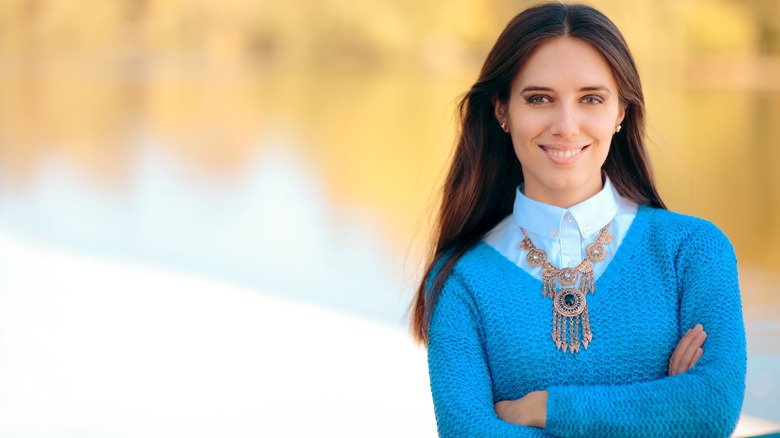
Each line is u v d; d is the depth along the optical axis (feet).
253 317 17.12
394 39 104.63
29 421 11.78
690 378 4.68
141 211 31.58
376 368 13.85
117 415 11.98
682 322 4.96
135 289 19.62
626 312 4.94
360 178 39.60
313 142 53.06
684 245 5.05
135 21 108.68
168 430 11.51
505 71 5.01
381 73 104.47
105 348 15.08
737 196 34.30
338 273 21.61
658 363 4.91
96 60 109.81
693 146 47.44
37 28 108.47
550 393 4.77
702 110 63.52
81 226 28.50
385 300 18.47
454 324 5.21
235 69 105.70
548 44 4.86
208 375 13.71
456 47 103.24
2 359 14.39
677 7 85.46
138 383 13.33
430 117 65.46
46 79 92.58
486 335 5.15
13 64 105.19
